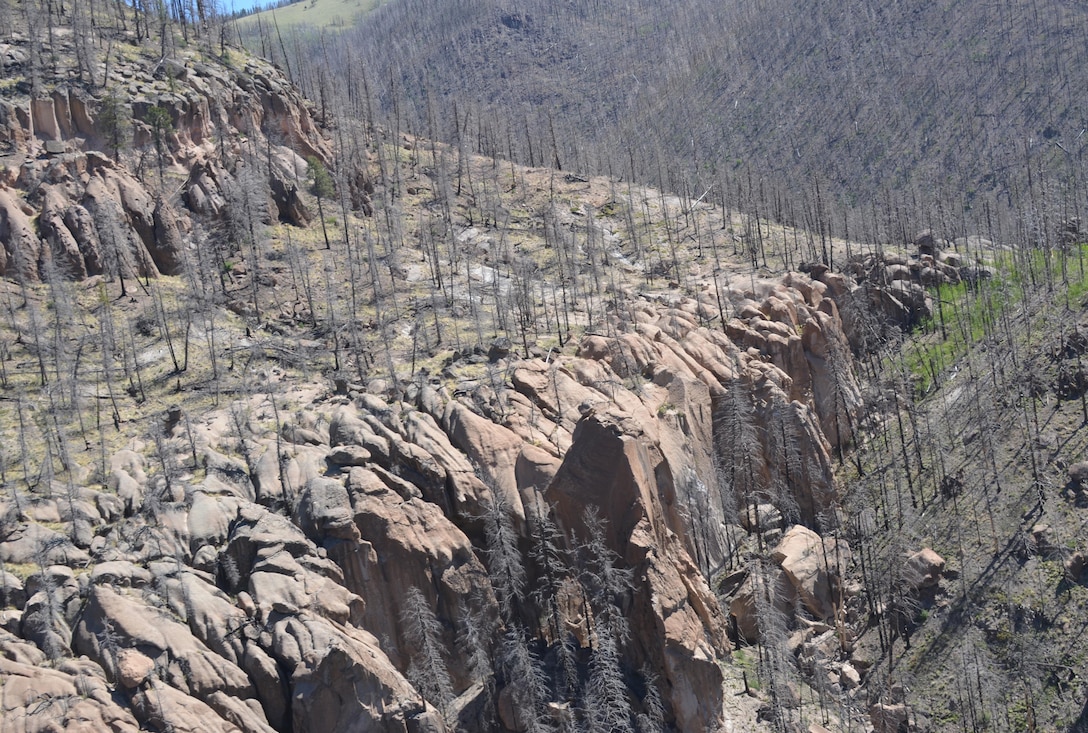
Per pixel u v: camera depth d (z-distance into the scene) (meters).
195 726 86.88
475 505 110.75
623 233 186.75
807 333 148.75
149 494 104.69
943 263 170.88
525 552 112.38
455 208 185.75
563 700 102.44
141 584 95.94
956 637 119.06
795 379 144.75
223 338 135.88
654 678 104.50
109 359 126.25
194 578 97.12
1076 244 175.88
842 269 167.25
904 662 118.75
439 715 95.19
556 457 117.44
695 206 198.12
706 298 155.25
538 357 134.38
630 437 111.50
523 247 175.50
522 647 100.31
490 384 125.62
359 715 92.62
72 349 129.62
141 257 143.25
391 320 143.75
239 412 119.31
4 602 93.00
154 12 193.50
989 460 135.38
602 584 106.56
